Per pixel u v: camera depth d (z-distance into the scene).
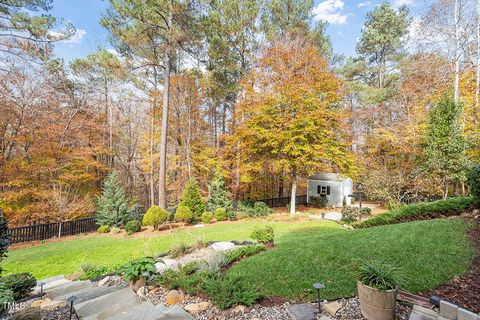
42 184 12.61
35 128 12.73
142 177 21.47
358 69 22.17
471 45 12.45
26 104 12.53
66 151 13.85
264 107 13.11
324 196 18.22
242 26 16.03
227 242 7.34
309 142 13.64
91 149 14.88
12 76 12.00
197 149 17.75
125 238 10.05
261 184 20.14
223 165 16.70
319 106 13.17
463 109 10.88
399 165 13.23
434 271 4.02
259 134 13.27
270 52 14.65
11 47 11.14
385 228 6.22
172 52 14.51
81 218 13.09
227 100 19.97
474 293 3.40
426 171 10.45
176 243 7.33
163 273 4.80
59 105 14.48
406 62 16.45
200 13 13.61
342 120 14.34
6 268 6.76
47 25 10.95
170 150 18.69
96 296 4.13
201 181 17.31
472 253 4.46
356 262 4.55
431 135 10.10
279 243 6.79
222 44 15.94
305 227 10.41
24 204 12.14
